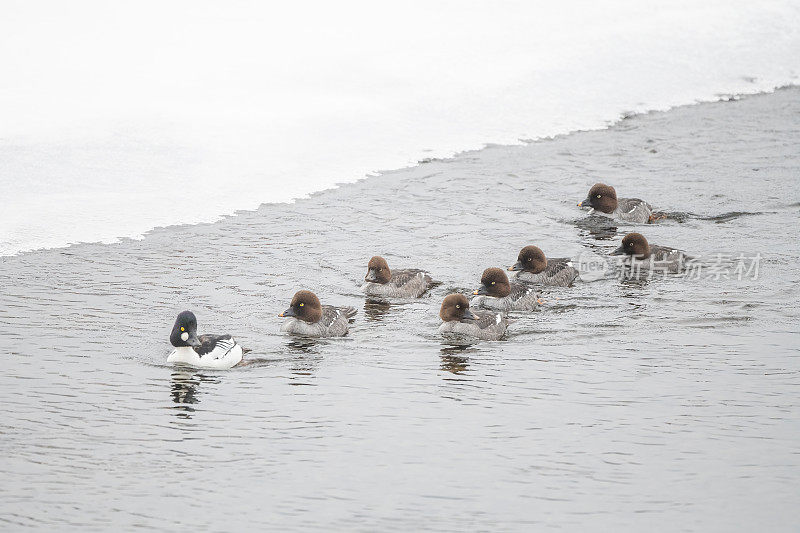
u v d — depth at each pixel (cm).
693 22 3588
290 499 1158
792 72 3331
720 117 2980
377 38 3422
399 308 1789
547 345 1617
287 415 1362
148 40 3369
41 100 2794
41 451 1256
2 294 1783
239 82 3019
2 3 3719
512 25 3559
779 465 1223
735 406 1378
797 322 1684
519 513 1129
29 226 2117
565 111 2989
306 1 3838
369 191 2414
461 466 1230
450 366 1533
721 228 2175
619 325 1694
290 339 1638
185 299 1784
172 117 2727
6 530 1091
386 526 1105
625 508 1137
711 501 1149
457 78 3106
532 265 1911
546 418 1352
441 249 2072
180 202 2298
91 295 1791
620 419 1347
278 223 2203
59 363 1513
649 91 3156
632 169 2573
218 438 1298
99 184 2364
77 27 3488
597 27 3544
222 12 3703
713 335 1638
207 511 1134
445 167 2583
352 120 2797
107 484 1186
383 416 1360
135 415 1356
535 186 2461
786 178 2488
